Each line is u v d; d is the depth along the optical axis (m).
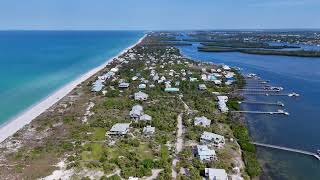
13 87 147.12
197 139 87.62
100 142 85.62
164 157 77.31
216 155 78.88
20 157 77.25
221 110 113.38
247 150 83.00
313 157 81.06
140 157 77.31
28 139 88.19
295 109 120.06
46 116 106.56
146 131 90.56
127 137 88.31
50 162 74.94
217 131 92.69
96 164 73.19
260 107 122.00
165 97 129.12
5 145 84.25
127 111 111.38
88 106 117.38
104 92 134.62
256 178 70.81
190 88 143.38
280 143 89.31
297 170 74.75
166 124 97.00
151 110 111.31
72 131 93.06
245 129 96.56
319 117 111.19
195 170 70.44
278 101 129.62
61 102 122.62
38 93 137.25
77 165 72.75
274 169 75.00
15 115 108.62
